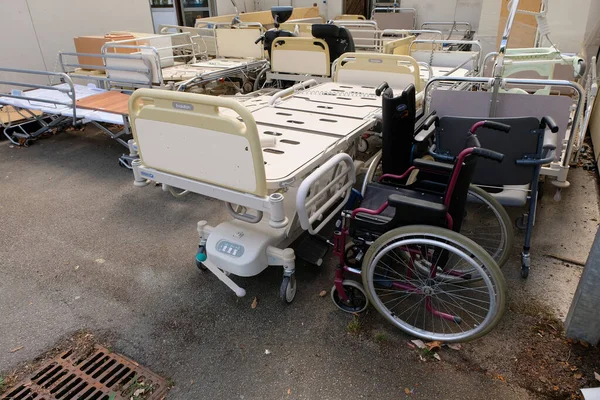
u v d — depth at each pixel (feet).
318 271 8.12
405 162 7.57
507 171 7.20
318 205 7.75
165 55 16.81
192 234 9.48
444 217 5.63
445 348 6.32
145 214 10.36
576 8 15.60
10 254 8.75
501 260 7.36
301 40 14.03
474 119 7.18
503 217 7.16
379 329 6.69
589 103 10.96
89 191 11.62
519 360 6.07
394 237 5.82
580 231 9.11
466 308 7.09
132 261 8.52
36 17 17.44
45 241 9.22
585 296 5.82
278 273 8.07
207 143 5.89
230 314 7.09
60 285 7.83
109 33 18.67
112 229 9.70
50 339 6.63
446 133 7.52
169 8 23.52
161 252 8.80
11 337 6.65
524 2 16.42
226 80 17.28
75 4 18.74
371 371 5.98
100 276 8.07
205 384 5.85
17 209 10.64
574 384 5.67
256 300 7.36
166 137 6.30
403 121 7.06
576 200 10.38
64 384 5.87
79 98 13.91
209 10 25.84
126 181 12.25
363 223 6.26
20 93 14.52
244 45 17.67
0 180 12.35
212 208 10.64
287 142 7.55
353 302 7.01
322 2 28.30
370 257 6.04
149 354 6.35
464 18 25.25
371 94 10.94
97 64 16.52
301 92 11.34
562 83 7.98
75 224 9.91
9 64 16.94
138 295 7.57
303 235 8.92
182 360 6.24
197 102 5.61
